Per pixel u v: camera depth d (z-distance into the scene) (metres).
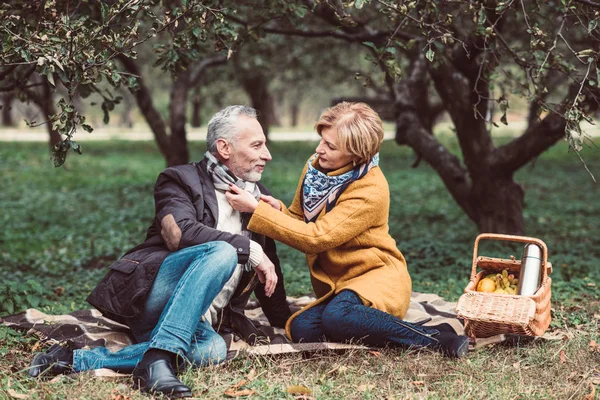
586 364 3.92
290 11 5.68
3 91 5.91
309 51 14.20
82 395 3.39
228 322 4.30
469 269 7.11
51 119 4.01
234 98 28.11
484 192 8.12
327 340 4.18
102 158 23.17
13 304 5.25
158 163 21.95
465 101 7.61
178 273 3.80
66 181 16.64
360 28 7.73
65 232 9.99
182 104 11.83
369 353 4.04
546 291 4.23
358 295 4.14
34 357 3.76
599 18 4.50
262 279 3.96
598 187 16.48
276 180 17.06
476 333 4.25
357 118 4.08
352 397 3.49
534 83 5.28
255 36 5.90
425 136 8.61
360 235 4.26
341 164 4.19
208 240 3.80
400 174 18.78
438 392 3.55
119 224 10.72
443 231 10.11
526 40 8.13
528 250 4.25
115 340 4.21
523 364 3.99
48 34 4.01
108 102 5.46
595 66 4.49
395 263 4.34
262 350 3.93
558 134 7.25
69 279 6.94
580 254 8.35
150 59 17.83
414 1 4.62
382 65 5.10
